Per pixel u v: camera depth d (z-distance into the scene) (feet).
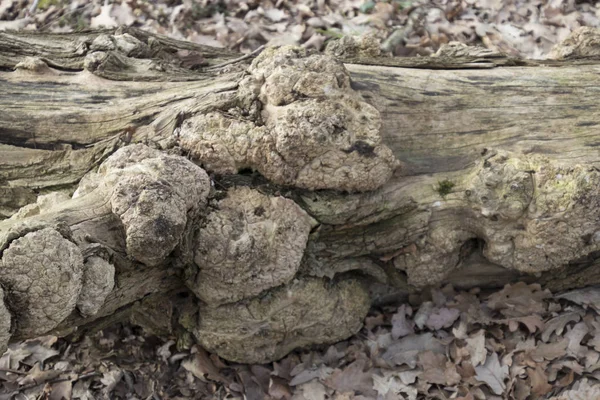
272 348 8.97
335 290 9.00
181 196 8.10
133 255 8.01
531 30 12.15
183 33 12.32
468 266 9.12
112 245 8.02
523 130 8.91
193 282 8.56
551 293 9.20
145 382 9.19
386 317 9.34
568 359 8.91
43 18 12.85
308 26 12.25
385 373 8.96
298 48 8.72
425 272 9.01
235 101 8.56
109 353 9.34
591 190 8.52
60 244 7.64
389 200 8.77
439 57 9.20
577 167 8.57
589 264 9.05
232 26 12.23
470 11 12.51
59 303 7.63
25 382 9.25
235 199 8.48
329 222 8.68
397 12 12.40
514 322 9.04
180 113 8.59
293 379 8.99
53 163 8.73
